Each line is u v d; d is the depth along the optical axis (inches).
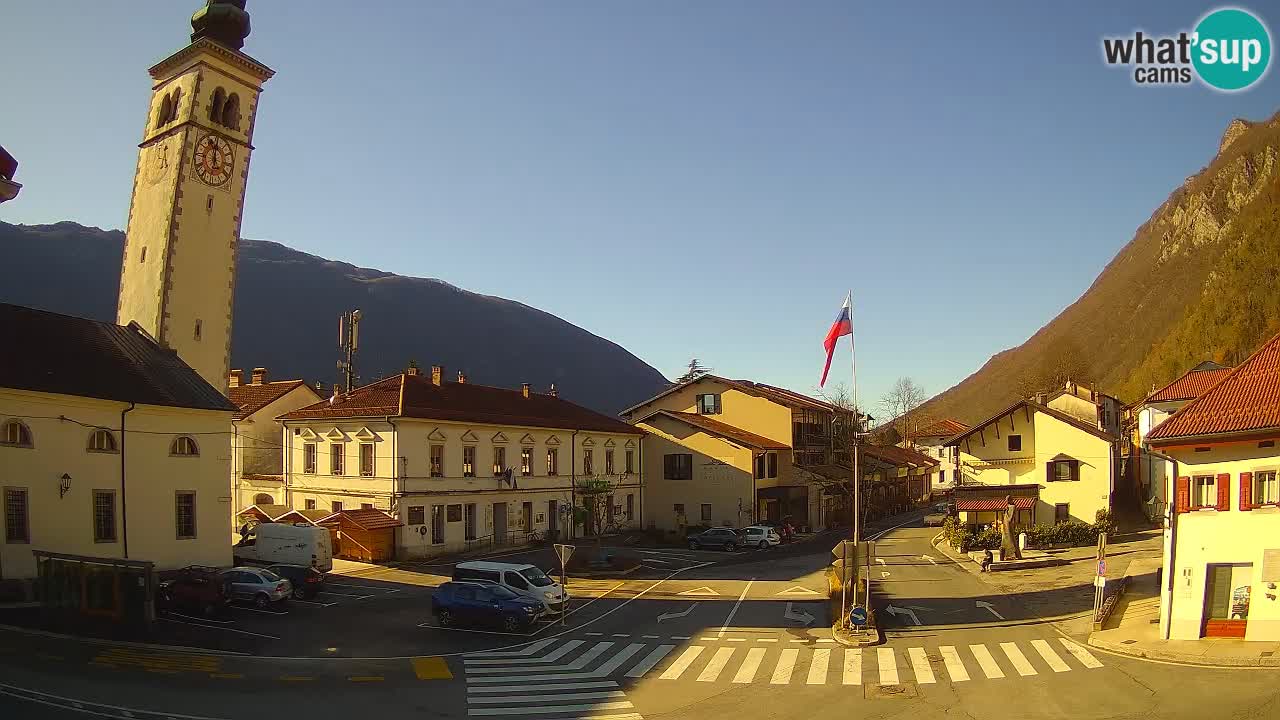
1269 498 864.9
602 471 2381.9
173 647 939.3
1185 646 872.9
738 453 2391.7
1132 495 2402.8
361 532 1681.8
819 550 2060.8
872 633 1021.2
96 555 1234.0
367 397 1887.3
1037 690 762.2
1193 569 906.7
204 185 1754.4
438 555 1803.6
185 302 1701.5
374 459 1765.5
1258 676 757.3
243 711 695.1
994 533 1894.7
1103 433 2034.9
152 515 1318.9
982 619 1121.4
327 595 1337.4
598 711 723.4
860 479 2559.1
